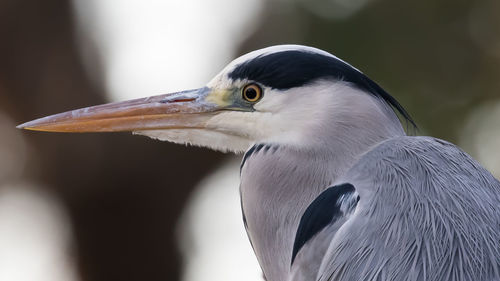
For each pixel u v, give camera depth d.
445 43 11.70
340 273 4.31
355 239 4.34
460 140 11.67
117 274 13.05
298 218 5.02
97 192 12.66
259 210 5.15
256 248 5.24
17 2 12.66
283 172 5.07
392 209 4.38
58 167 12.65
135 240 12.95
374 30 11.63
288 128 5.15
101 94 13.13
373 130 5.02
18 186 13.09
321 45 11.67
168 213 12.92
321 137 5.04
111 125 5.66
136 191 12.71
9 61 12.75
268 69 5.19
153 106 5.62
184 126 5.52
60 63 12.88
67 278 13.38
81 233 12.98
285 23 12.00
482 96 11.77
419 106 11.60
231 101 5.37
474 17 11.68
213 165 12.91
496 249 4.21
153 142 12.57
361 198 4.52
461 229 4.25
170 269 13.07
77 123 5.70
